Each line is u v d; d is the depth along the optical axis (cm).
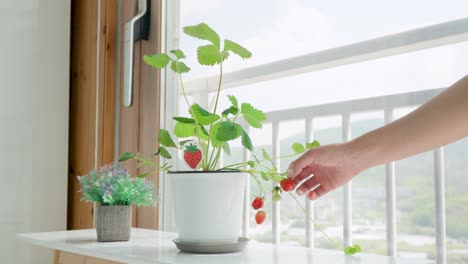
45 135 181
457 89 79
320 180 103
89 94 186
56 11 186
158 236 134
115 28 183
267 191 152
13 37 177
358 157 90
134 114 176
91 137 184
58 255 131
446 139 81
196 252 102
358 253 104
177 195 106
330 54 132
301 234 142
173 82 171
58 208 182
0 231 170
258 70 149
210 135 109
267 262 92
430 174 116
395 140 85
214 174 102
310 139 139
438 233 114
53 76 184
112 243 118
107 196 121
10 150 174
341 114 131
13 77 176
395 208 123
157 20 171
